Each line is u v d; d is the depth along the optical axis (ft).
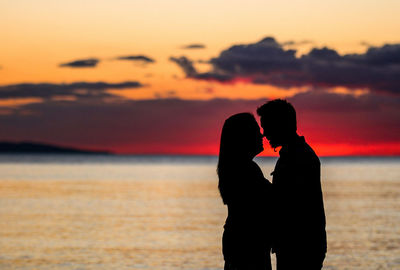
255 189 15.57
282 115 16.17
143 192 130.93
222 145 15.83
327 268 42.19
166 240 56.13
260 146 16.01
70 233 60.75
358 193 128.47
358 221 73.51
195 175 234.99
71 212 84.38
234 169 15.60
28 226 66.49
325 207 94.17
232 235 15.64
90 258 45.39
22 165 378.73
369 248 51.03
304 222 15.60
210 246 52.37
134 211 87.10
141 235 59.82
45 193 124.16
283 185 15.78
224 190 15.74
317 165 15.98
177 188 146.82
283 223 15.71
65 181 176.24
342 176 231.91
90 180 184.65
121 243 53.83
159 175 233.14
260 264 15.62
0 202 100.94
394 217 78.69
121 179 193.88
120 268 41.60
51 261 43.96
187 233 61.82
